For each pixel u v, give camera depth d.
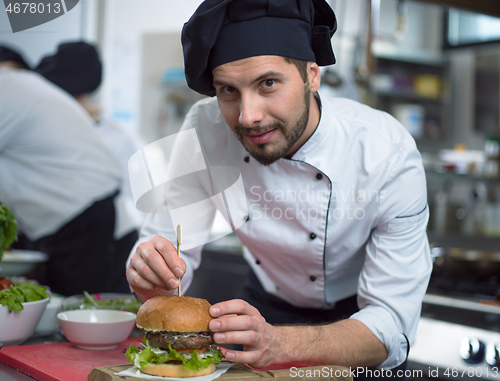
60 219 2.37
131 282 1.12
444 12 3.61
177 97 4.13
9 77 2.24
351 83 3.33
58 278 2.40
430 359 1.96
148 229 1.41
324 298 1.41
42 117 2.28
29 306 1.21
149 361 0.96
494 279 2.29
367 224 1.24
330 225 1.27
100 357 1.15
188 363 0.94
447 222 3.45
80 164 2.38
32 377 1.05
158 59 4.17
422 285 1.19
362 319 1.13
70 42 2.83
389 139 1.23
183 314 0.96
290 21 1.02
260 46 0.98
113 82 4.20
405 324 1.16
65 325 1.19
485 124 4.16
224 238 3.54
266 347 0.97
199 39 0.99
